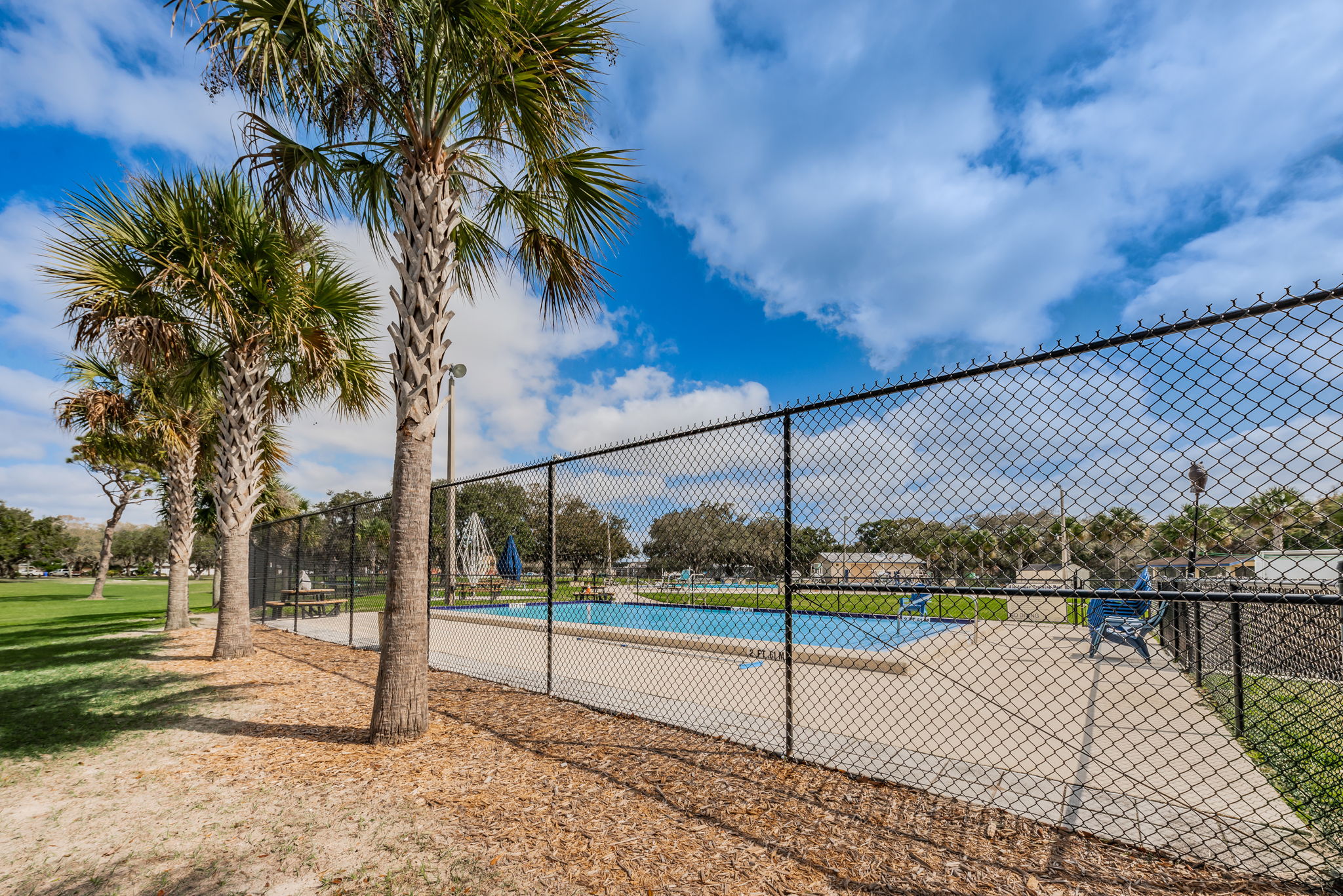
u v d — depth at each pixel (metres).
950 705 5.25
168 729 5.09
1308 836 2.68
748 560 4.46
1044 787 3.35
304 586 14.65
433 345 4.97
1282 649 4.32
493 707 5.58
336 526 13.73
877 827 2.98
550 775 3.82
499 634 10.32
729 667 7.12
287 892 2.57
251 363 8.73
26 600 28.16
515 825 3.13
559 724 4.94
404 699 4.62
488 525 11.13
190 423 12.06
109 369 11.22
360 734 4.83
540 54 4.44
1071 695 5.45
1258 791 3.15
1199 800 3.09
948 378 3.43
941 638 7.73
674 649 8.38
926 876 2.54
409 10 4.34
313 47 4.36
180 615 12.37
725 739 4.41
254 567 16.23
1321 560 3.25
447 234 5.10
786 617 4.04
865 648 6.80
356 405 9.81
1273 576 3.33
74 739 4.86
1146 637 8.38
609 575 6.02
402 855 2.86
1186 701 5.04
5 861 2.88
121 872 2.76
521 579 9.98
